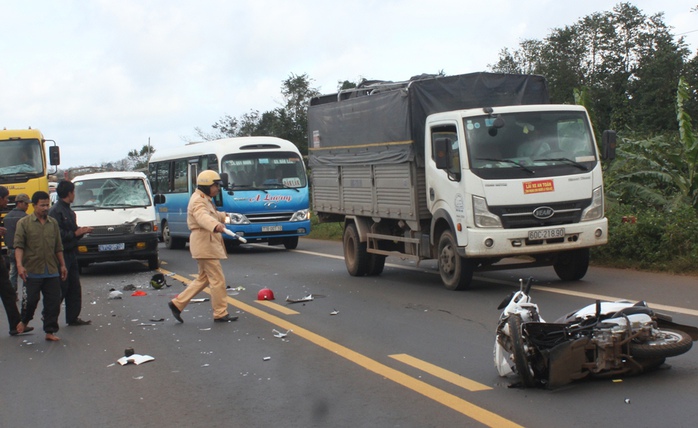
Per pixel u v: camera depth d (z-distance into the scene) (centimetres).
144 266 1998
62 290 1082
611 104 4444
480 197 1157
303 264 1844
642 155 1809
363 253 1524
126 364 840
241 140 2319
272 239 2336
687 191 1702
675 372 685
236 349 893
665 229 1402
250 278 1595
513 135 1191
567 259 1274
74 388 746
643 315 671
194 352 888
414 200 1300
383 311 1098
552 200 1170
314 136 1694
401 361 786
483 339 874
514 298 693
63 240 1087
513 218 1160
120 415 646
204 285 1104
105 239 1769
